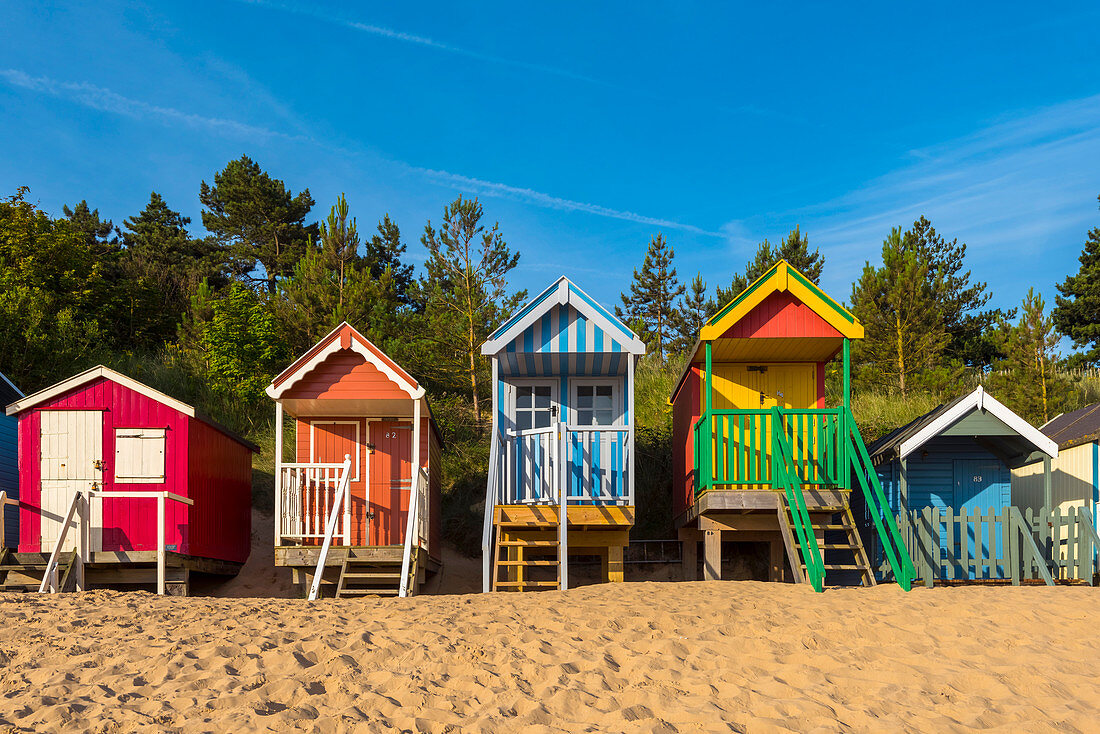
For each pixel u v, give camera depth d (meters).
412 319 25.52
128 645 7.46
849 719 5.74
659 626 8.16
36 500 14.24
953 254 33.84
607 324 13.89
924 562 12.18
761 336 13.46
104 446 14.40
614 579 13.96
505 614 8.66
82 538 13.44
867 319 26.16
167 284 35.19
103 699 6.16
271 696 6.21
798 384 15.27
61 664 6.96
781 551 14.84
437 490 17.47
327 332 24.27
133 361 25.44
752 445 14.27
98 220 43.84
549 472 13.73
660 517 19.06
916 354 25.44
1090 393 27.42
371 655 7.10
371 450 15.68
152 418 14.48
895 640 7.70
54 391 14.36
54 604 9.57
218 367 23.81
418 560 14.02
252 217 40.59
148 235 42.69
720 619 8.45
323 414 15.56
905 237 33.91
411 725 5.68
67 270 29.59
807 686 6.38
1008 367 24.84
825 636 7.75
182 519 14.11
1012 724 5.60
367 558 13.56
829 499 12.88
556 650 7.29
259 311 24.59
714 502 12.92
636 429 21.42
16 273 27.17
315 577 12.30
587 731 5.56
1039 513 16.19
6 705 5.98
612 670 6.80
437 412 23.48
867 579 11.98
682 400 16.56
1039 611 8.68
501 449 14.34
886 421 22.25
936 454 14.80
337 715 5.78
